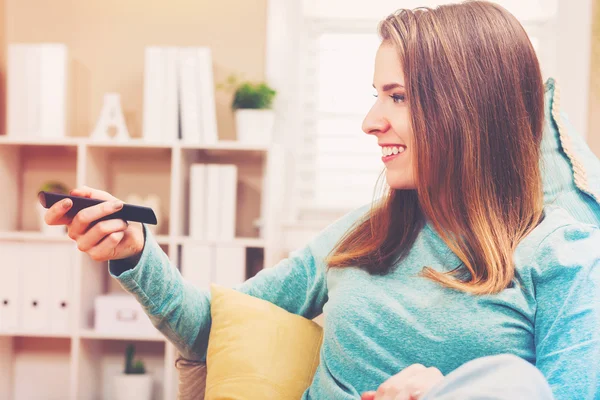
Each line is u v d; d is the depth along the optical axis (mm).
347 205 2957
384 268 1115
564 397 874
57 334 2672
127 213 1057
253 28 2922
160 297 1189
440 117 1061
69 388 2930
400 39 1098
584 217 1267
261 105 2730
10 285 2705
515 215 1060
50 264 2707
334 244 1295
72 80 2934
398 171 1111
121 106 2930
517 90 1079
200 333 1282
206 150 2928
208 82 2717
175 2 2934
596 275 961
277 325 1250
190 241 2658
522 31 1102
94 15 2939
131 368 2764
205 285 2654
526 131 1080
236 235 2916
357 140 2953
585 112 2793
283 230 2855
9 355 2904
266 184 2633
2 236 2684
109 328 2648
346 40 2961
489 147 1064
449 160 1060
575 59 2805
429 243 1106
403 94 1101
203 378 1303
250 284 1357
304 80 2961
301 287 1325
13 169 2895
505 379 663
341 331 1080
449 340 993
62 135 2738
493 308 993
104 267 2910
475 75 1066
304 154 2955
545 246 1000
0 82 2916
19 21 2941
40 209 2785
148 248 1148
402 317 1033
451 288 1020
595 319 918
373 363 1047
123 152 2934
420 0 2885
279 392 1177
